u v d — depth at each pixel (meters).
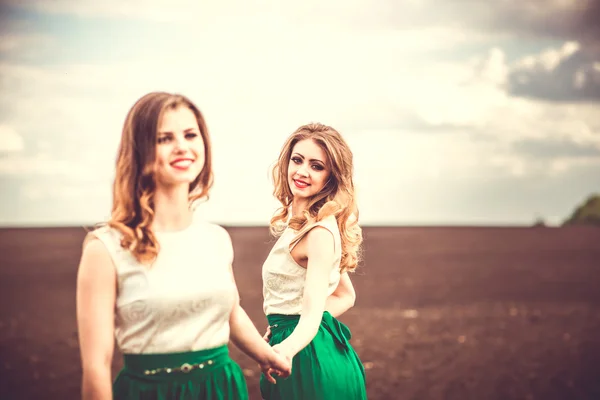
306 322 2.88
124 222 2.20
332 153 3.07
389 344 9.92
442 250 26.22
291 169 3.12
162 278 2.20
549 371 8.64
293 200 3.19
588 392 7.75
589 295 14.99
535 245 28.48
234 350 9.61
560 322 11.91
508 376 8.35
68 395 7.62
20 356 9.48
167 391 2.21
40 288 15.81
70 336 10.82
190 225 2.32
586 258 23.31
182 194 2.30
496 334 10.76
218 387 2.27
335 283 3.08
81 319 2.16
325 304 3.24
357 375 3.07
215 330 2.29
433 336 10.52
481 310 12.94
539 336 10.73
